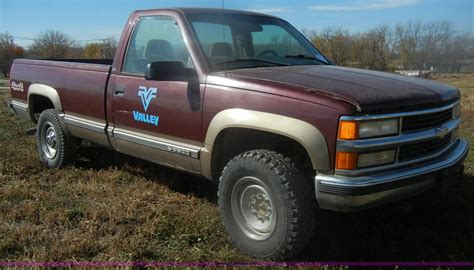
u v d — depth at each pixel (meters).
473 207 4.37
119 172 5.32
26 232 3.77
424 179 3.30
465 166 5.59
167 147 4.04
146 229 3.78
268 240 3.30
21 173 5.41
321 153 3.03
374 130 3.02
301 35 5.04
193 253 3.47
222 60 3.98
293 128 3.12
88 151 5.82
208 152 3.70
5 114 9.70
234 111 3.46
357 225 3.96
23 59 6.16
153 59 4.30
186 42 4.03
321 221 3.99
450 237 3.77
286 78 3.48
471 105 12.28
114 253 3.45
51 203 4.45
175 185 4.91
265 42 4.55
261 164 3.27
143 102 4.23
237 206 3.52
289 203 3.14
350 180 2.98
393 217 4.14
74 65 5.14
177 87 3.91
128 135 4.43
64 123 5.32
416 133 3.25
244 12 4.73
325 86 3.24
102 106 4.73
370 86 3.33
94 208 4.27
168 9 4.34
